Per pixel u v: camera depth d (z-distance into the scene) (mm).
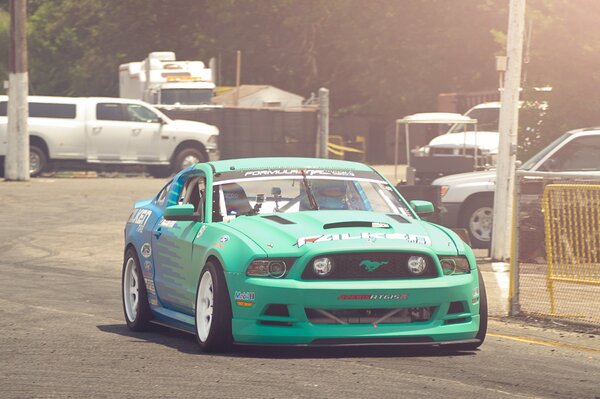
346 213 25797
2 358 24219
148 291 29203
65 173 101000
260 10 152875
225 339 24203
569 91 58500
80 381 21391
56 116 95438
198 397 19781
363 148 134750
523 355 24969
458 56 141750
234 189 27047
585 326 29766
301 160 28469
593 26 58469
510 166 46188
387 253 23953
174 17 156625
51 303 35219
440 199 49781
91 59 159375
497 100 108875
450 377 21828
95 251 51594
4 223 62156
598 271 30781
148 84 113438
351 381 21234
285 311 23703
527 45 59094
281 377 21641
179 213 26641
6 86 90312
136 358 24141
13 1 88750
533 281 33125
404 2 143375
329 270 23750
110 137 96125
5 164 90562
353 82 148375
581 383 21516
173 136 97562
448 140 73000
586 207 30906
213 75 119062
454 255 24656
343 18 147625
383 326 23812
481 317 25016
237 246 24234
